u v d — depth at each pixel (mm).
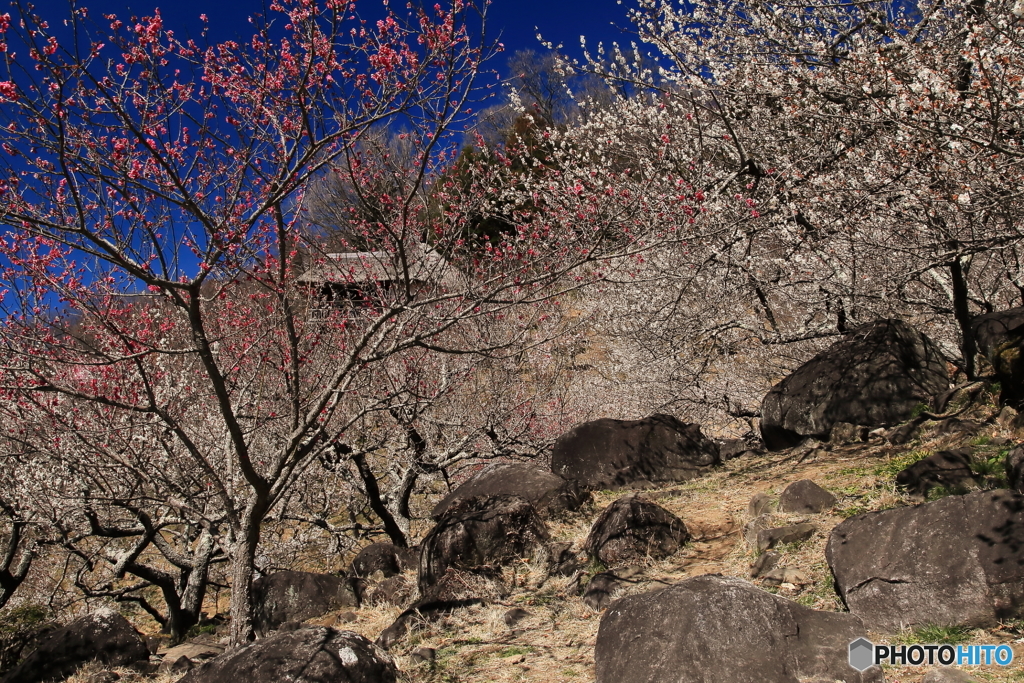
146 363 8047
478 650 5074
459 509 7105
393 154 5949
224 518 8859
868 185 7582
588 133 9977
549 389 12984
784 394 9070
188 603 10008
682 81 9516
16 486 9250
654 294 11828
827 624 3779
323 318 8445
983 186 6086
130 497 8359
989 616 3709
